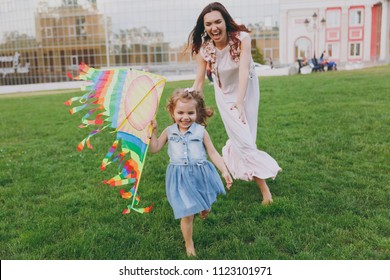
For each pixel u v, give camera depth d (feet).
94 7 151.12
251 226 12.17
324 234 11.61
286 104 33.81
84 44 153.17
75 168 19.01
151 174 17.47
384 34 145.89
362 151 19.06
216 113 31.60
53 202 14.89
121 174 10.82
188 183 10.61
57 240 12.02
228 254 10.91
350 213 12.78
